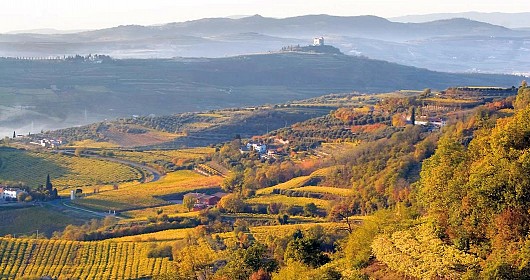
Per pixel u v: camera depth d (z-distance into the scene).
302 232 145.50
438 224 82.69
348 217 173.50
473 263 69.81
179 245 161.38
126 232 188.62
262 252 107.31
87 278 154.12
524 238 70.94
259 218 194.38
